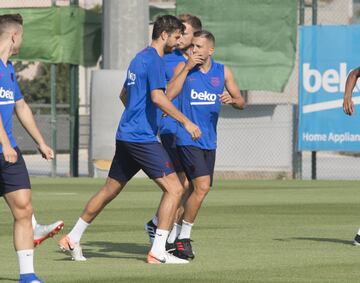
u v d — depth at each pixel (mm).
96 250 29734
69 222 38312
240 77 61531
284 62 61312
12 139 22188
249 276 24344
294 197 49906
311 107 60312
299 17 62656
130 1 62656
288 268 25766
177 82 27234
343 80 59906
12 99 22266
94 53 65250
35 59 64250
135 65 26328
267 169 63000
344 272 25047
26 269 22219
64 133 86500
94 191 53625
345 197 49938
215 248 30188
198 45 27266
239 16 61438
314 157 62594
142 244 31266
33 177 65312
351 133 60062
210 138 28297
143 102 26328
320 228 36094
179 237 27781
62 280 23609
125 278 23938
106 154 63188
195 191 27891
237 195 51062
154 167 26406
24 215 22172
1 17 22453
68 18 64250
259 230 35344
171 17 26391
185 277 24125
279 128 62656
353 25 59688
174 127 28609
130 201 47625
